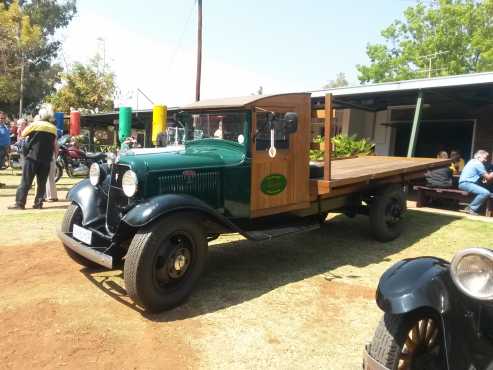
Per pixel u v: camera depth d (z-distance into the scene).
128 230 3.73
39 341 3.14
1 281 4.25
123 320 3.54
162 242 3.60
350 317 3.73
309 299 4.09
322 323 3.61
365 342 3.32
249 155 4.57
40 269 4.62
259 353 3.12
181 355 3.05
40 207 7.54
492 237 6.44
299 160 5.11
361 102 13.53
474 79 8.78
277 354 3.12
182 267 3.77
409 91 10.16
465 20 30.34
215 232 4.17
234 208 4.54
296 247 5.89
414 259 2.74
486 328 2.31
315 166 5.64
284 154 4.92
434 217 7.89
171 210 3.59
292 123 4.29
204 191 4.32
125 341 3.20
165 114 12.56
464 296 2.38
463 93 10.73
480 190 7.95
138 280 3.48
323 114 5.53
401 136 14.68
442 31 31.28
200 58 16.52
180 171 4.14
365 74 35.31
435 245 6.05
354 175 5.65
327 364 3.02
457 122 13.34
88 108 26.22
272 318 3.67
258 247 5.83
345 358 3.10
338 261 5.28
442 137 13.75
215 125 4.85
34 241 5.55
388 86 10.17
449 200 9.07
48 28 36.78
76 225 4.33
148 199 3.79
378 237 6.15
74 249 4.09
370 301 4.07
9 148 11.88
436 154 13.91
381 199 6.07
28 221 6.55
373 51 34.84
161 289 3.65
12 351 3.00
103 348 3.09
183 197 3.76
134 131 21.97
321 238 6.39
